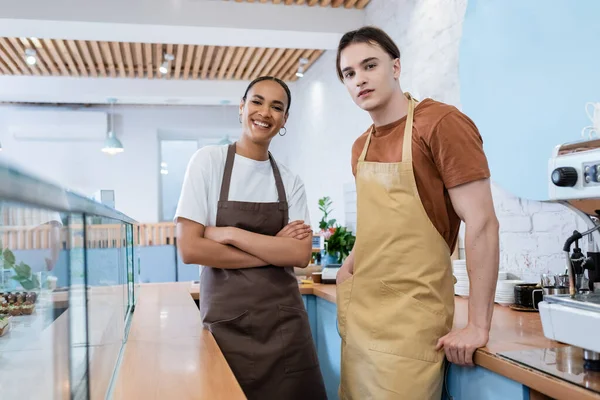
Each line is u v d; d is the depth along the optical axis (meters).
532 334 1.63
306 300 3.18
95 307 1.07
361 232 1.69
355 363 1.66
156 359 1.52
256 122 1.99
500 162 2.69
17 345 0.75
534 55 2.44
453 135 1.47
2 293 0.72
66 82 7.52
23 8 4.48
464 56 2.97
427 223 1.56
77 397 0.89
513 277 2.70
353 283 1.71
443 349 1.54
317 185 6.62
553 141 2.34
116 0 4.63
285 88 2.05
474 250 1.46
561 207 2.38
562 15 2.28
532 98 2.46
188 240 1.91
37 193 0.63
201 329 1.96
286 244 1.95
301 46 5.41
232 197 2.02
